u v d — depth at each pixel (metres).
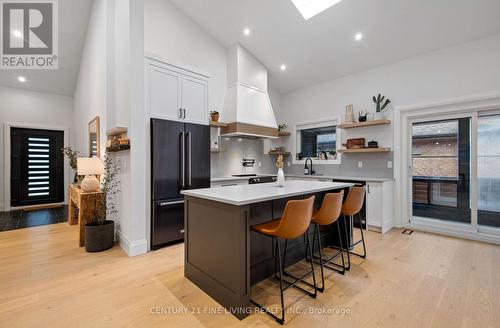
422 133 3.93
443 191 3.73
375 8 3.19
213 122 4.12
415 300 1.93
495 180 3.33
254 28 4.05
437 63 3.63
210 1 3.74
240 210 1.75
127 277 2.31
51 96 5.93
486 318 1.70
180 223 3.21
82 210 3.12
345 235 2.94
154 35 3.69
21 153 5.62
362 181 3.97
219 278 1.92
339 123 4.81
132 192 2.81
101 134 3.91
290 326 1.64
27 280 2.24
